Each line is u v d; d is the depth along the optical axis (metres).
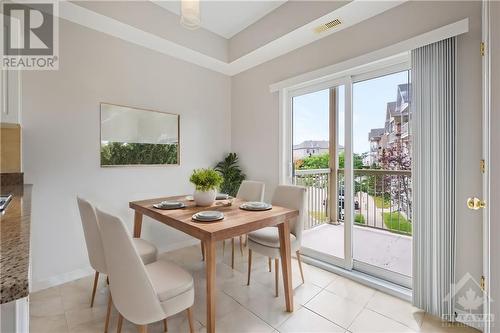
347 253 2.53
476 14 1.70
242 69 3.60
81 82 2.43
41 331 1.64
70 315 1.82
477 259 1.69
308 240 2.94
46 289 2.19
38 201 2.20
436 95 1.84
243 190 2.92
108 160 2.60
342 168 2.66
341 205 2.69
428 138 1.87
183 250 3.17
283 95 3.09
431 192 1.85
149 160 2.93
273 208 2.07
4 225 0.96
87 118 2.46
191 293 1.40
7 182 1.92
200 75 3.46
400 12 2.09
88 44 2.47
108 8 2.33
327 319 1.79
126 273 1.18
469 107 1.72
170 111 3.14
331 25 2.44
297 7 2.52
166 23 2.76
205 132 3.54
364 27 2.33
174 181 3.18
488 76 1.48
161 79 3.04
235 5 2.70
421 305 1.89
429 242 1.86
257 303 1.98
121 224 1.14
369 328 1.70
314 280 2.38
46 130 2.23
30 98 2.15
